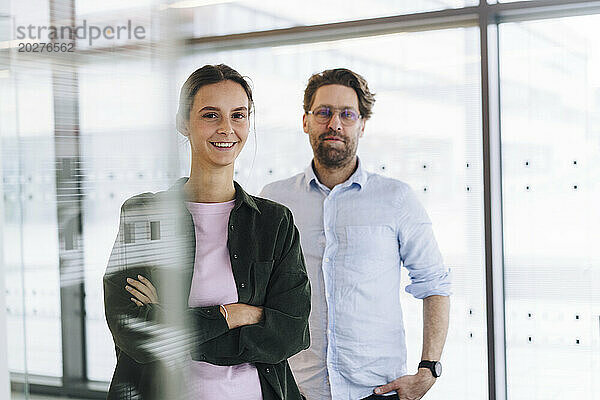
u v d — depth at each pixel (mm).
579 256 2291
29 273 798
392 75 2414
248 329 1896
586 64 2268
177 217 1062
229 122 1971
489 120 2326
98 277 894
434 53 2377
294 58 2510
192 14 2625
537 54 2318
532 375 2350
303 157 2475
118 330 930
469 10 2340
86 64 875
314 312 2422
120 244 931
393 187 2404
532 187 2336
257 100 2537
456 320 2367
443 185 2371
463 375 2367
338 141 2432
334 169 2428
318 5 2490
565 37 2285
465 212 2354
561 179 2305
